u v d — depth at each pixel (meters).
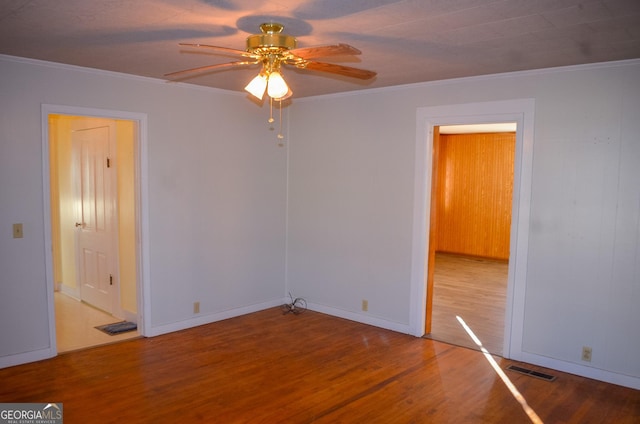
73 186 5.43
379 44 2.90
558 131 3.54
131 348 4.02
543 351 3.71
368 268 4.71
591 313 3.48
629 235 3.31
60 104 3.63
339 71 2.60
